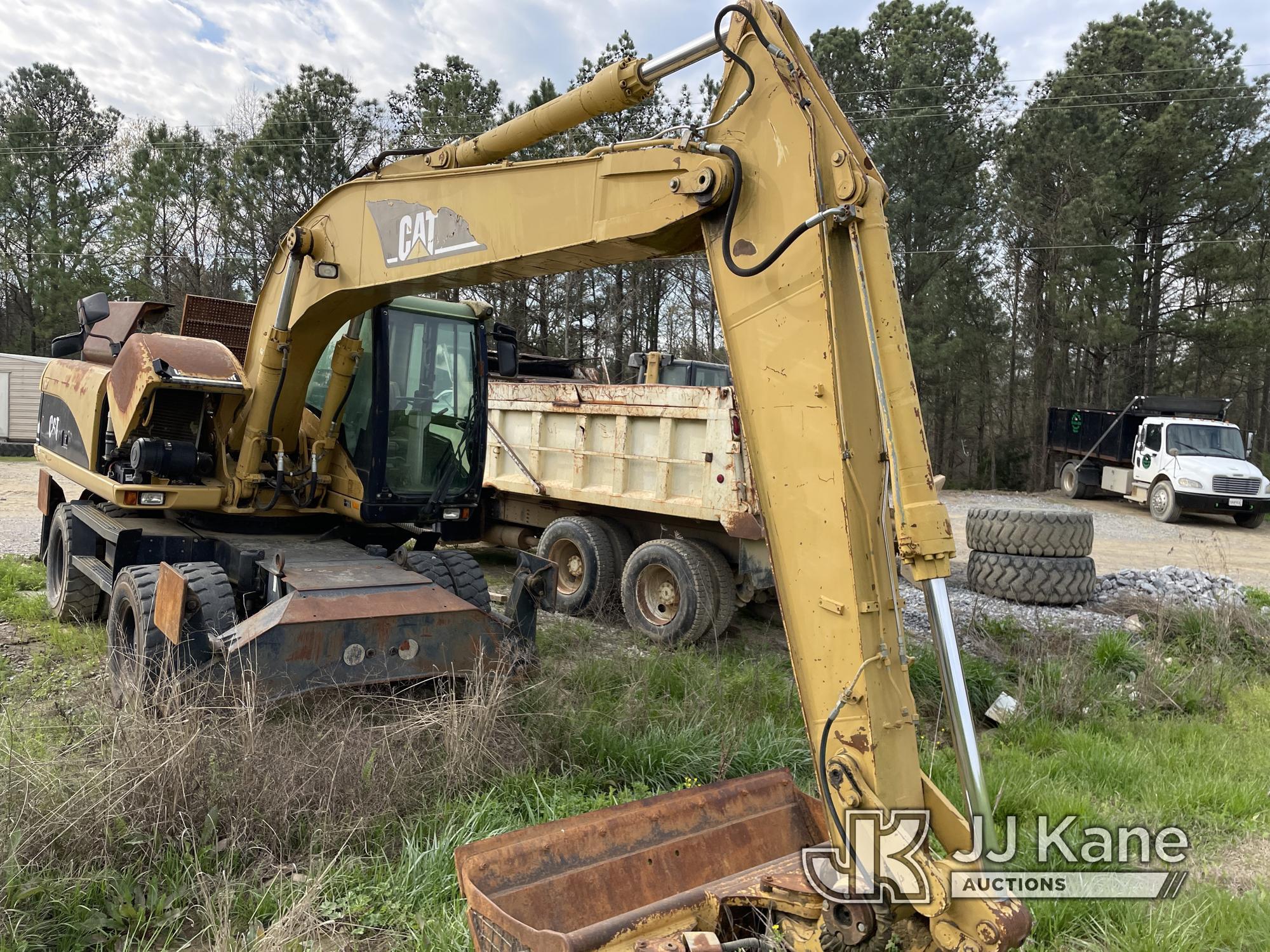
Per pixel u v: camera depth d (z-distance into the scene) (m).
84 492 7.37
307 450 5.79
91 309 6.74
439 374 6.08
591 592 8.06
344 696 4.19
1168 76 26.53
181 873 3.11
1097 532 17.28
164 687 3.84
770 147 2.55
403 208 4.24
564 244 3.35
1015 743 5.23
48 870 2.94
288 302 5.09
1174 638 7.63
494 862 2.56
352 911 3.01
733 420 6.75
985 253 28.20
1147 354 28.39
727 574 7.13
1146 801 4.35
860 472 2.32
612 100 3.16
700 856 2.94
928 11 26.53
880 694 2.25
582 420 8.29
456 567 5.61
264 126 25.27
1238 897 3.44
